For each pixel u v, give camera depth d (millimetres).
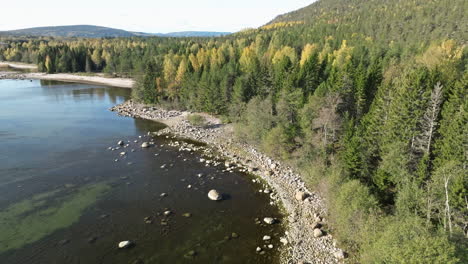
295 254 28562
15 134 63125
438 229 23906
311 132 46781
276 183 43531
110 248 28812
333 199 33094
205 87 83500
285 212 36000
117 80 158000
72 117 80375
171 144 61031
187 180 44344
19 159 49656
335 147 45281
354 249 28469
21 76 170125
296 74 69500
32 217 33406
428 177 33438
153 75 100625
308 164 44062
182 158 53344
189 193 40312
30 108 89625
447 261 18172
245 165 50625
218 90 80812
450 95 37594
